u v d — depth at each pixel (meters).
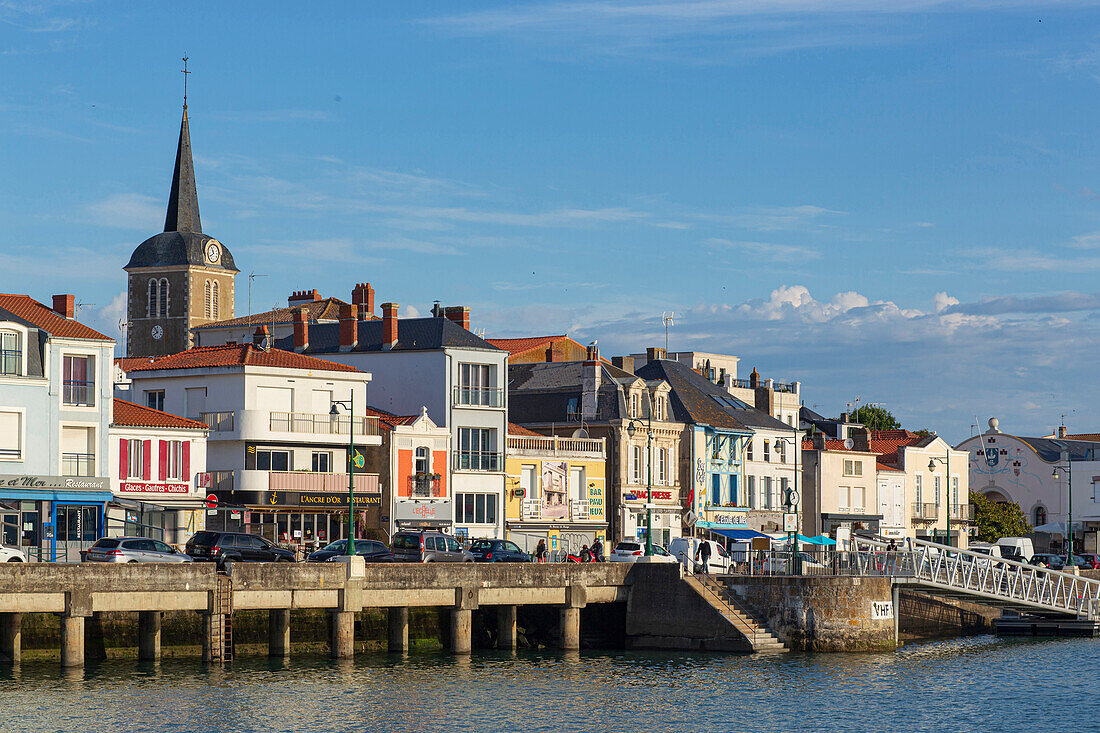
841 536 107.19
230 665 71.31
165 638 74.00
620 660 78.19
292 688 66.12
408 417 105.81
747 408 133.75
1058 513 156.75
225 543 77.50
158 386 101.44
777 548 108.38
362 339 113.25
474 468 107.06
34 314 88.06
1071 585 100.00
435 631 82.88
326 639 78.56
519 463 109.12
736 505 126.38
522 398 120.69
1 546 72.56
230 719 59.41
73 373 86.12
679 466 121.25
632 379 118.12
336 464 100.50
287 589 71.88
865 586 83.00
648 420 114.56
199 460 92.38
